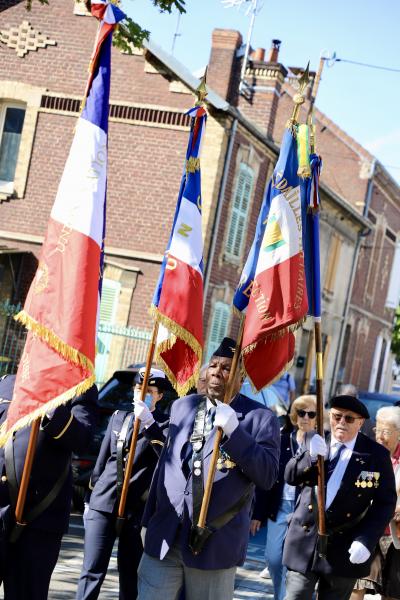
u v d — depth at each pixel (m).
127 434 6.61
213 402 5.05
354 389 10.72
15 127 20.64
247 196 21.38
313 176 5.94
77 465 10.38
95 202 5.24
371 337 36.59
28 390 4.99
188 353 6.30
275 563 7.27
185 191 6.29
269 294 5.38
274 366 5.45
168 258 6.14
